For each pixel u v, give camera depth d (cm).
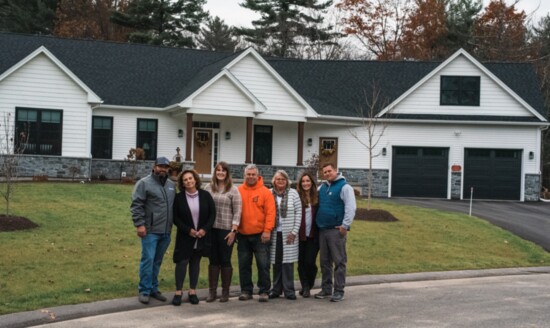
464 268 1237
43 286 906
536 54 4522
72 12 4656
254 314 817
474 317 812
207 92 2561
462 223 1795
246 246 910
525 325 773
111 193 1966
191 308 850
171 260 1141
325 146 2916
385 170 2861
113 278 977
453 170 2830
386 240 1448
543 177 4353
